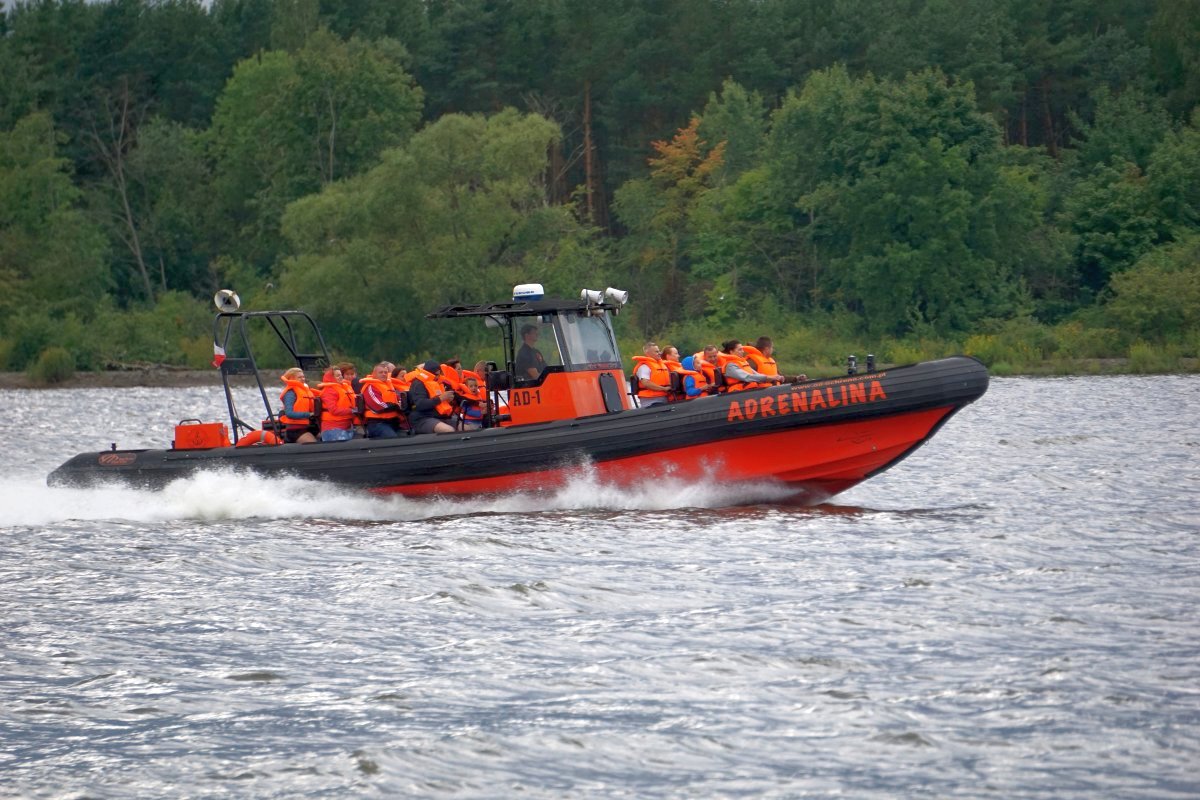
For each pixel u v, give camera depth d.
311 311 150.00
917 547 33.06
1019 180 150.12
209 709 22.28
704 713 21.34
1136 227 148.88
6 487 48.25
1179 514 37.75
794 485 39.19
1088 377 120.00
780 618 26.25
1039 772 18.89
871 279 147.75
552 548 33.53
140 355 164.12
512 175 148.50
